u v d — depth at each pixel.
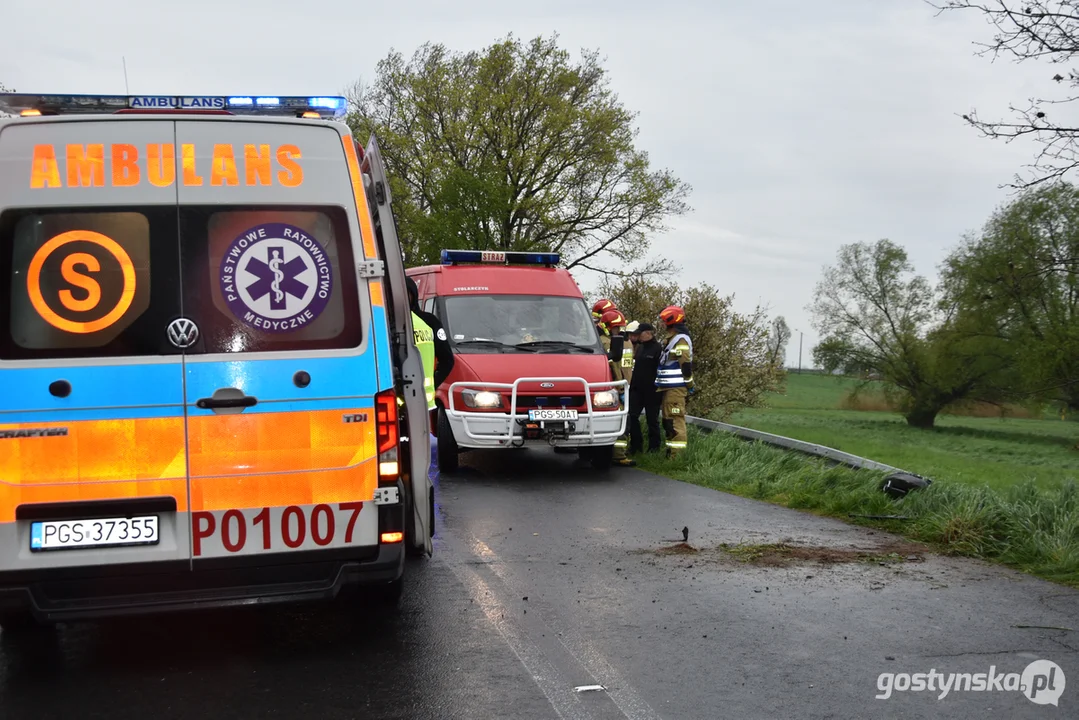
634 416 12.27
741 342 18.77
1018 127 8.26
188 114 4.44
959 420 48.56
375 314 4.54
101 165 4.34
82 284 4.27
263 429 4.39
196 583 4.36
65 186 4.30
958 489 8.05
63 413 4.22
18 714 4.00
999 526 7.06
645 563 6.59
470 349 11.12
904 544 7.20
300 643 4.91
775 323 18.97
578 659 4.63
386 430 4.52
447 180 24.14
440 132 37.34
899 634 5.00
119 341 4.29
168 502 4.30
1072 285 11.36
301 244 4.48
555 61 37.41
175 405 4.32
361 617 5.34
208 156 4.43
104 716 3.98
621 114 37.91
